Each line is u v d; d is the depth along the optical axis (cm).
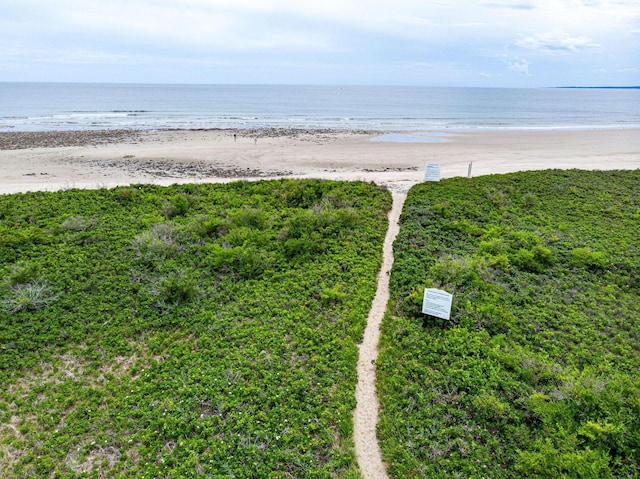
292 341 1129
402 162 3912
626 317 1230
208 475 765
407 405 930
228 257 1505
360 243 1712
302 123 7462
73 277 1409
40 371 1032
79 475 779
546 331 1163
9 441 848
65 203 2128
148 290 1352
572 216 2031
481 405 900
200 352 1091
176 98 14312
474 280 1369
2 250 1554
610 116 10238
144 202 2172
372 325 1225
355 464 811
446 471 786
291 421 884
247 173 3425
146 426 882
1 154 4066
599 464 754
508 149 4662
